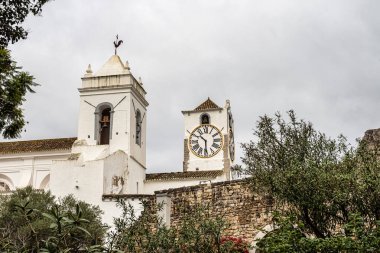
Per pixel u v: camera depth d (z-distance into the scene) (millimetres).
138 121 49875
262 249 16062
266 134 18109
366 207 15172
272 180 16781
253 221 23625
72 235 10242
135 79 49219
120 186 42125
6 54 13891
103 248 10102
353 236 14484
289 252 13859
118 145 45750
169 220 24078
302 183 15609
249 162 18156
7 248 11000
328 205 16031
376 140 20766
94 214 29125
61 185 38438
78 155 44531
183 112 61812
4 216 24422
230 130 62438
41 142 49250
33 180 46312
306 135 17578
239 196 24250
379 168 15711
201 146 59875
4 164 47438
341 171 16078
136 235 14422
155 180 46375
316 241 13859
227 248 14695
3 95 14078
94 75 48719
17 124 14609
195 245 14047
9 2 14594
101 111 48031
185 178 45188
